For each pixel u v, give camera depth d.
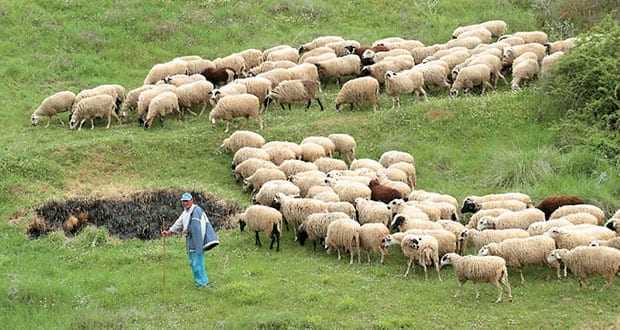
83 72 35.00
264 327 17.72
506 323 17.75
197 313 18.64
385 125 29.45
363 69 32.12
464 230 21.36
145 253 21.72
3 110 31.08
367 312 18.38
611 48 29.53
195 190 25.47
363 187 23.55
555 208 23.08
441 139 29.02
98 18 38.53
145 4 40.16
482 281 18.88
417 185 26.59
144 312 18.66
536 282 19.81
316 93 30.69
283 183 23.89
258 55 34.53
